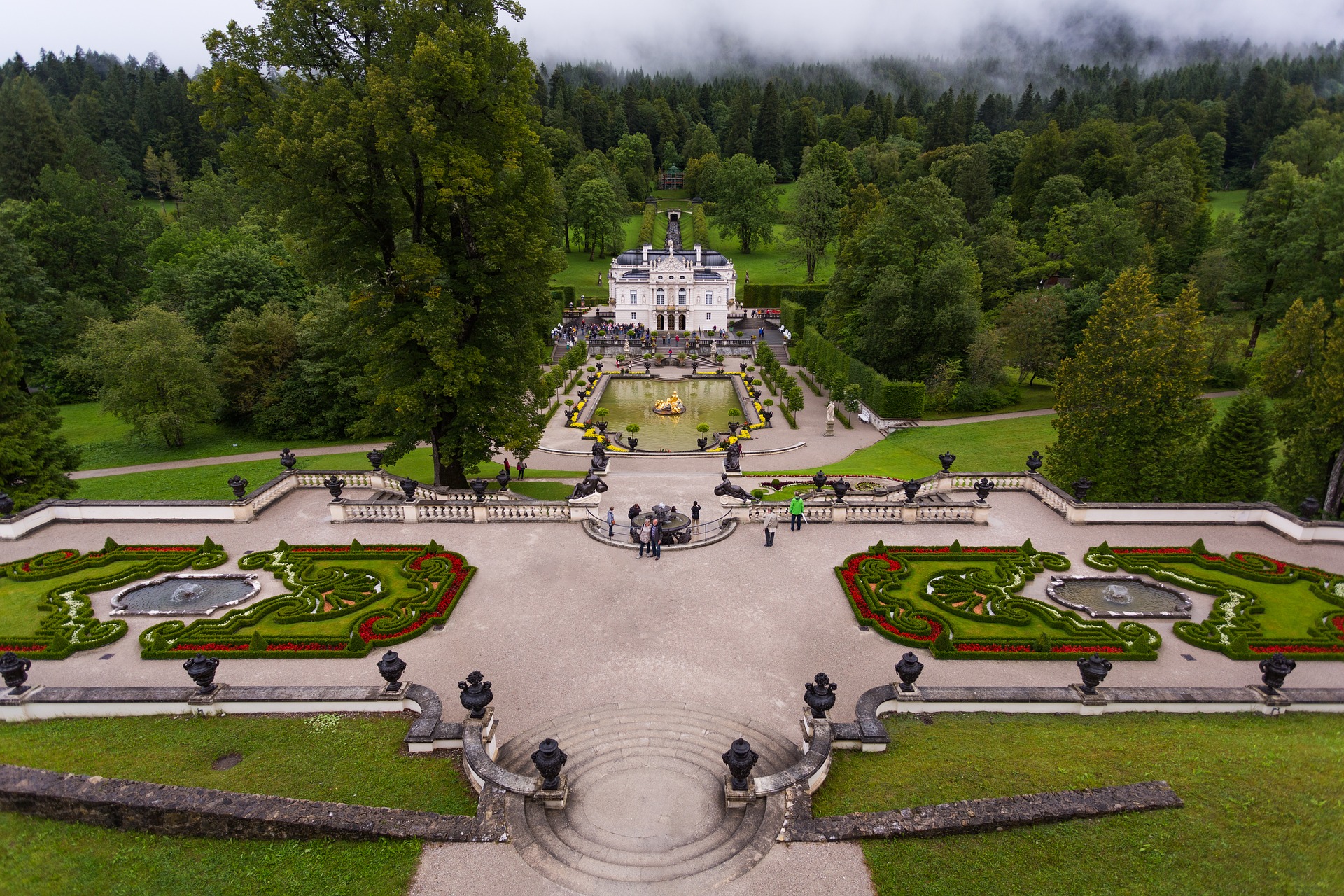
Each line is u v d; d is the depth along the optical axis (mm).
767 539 38719
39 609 31906
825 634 30672
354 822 18562
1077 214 116750
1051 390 94688
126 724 24094
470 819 19234
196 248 109875
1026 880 16891
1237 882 16375
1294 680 27812
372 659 28750
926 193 91688
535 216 43125
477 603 32969
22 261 95438
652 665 28359
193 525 40969
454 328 41062
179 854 17922
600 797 21219
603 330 140875
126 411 71875
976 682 27438
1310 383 43219
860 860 17844
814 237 157750
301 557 36594
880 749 22578
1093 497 46938
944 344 89125
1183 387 44656
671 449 73438
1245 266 91000
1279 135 158625
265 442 77562
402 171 38594
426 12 36000
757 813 19953
